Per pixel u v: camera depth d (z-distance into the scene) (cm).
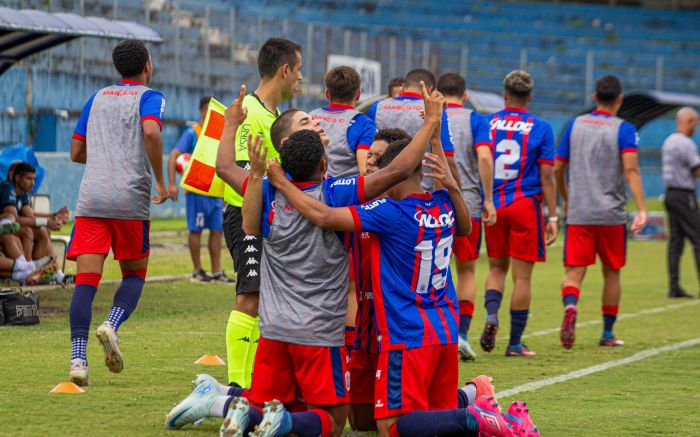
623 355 1950
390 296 1084
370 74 7400
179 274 3094
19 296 1978
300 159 1098
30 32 2527
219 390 1193
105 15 5288
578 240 2042
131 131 1470
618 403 1455
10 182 2547
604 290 2088
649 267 4144
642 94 5344
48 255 2642
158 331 2003
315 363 1070
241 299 1376
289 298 1075
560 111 9831
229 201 1378
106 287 2630
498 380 1642
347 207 1075
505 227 1931
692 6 11512
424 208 1103
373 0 10344
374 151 1242
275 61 1436
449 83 1923
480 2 10812
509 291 3092
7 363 1575
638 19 11162
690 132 3106
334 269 1079
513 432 1028
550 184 1941
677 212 3091
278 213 1084
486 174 1841
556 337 2197
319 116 1563
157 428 1178
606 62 10375
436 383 1119
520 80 1952
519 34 10644
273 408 1011
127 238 1473
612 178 2050
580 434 1241
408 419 1062
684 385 1617
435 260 1105
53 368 1543
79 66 5294
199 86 6116
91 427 1175
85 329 1422
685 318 2592
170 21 5931
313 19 9981
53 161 4684
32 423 1185
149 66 1527
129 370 1567
